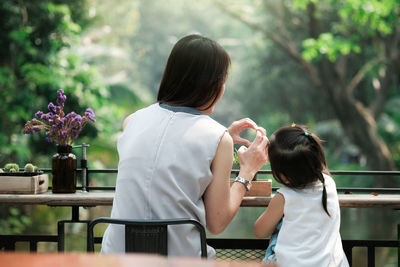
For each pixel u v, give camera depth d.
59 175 2.34
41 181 2.36
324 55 15.38
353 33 16.12
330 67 15.53
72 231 8.00
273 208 2.13
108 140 11.14
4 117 9.31
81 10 11.11
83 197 2.21
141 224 1.71
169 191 1.80
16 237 2.52
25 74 9.30
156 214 1.80
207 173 1.82
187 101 1.93
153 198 1.81
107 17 14.74
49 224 8.78
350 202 2.17
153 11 32.91
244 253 2.48
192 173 1.81
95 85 9.97
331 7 16.80
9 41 9.11
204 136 1.84
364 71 16.45
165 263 0.97
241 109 27.47
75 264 0.95
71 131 2.37
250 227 8.20
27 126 2.36
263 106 25.11
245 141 2.27
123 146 1.94
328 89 15.70
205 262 0.99
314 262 2.02
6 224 8.55
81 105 9.74
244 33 25.81
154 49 33.31
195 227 1.83
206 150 1.82
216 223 1.87
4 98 9.07
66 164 2.35
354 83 16.28
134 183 1.84
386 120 18.91
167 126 1.88
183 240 1.79
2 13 9.13
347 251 2.44
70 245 6.87
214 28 30.34
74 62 9.86
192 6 29.42
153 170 1.82
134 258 0.98
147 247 1.74
